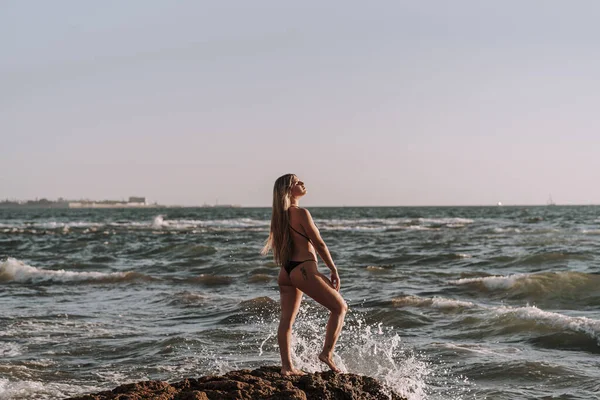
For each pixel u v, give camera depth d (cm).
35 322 1208
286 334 614
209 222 6738
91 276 1914
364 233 4372
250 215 10969
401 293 1483
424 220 7119
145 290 1675
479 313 1149
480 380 779
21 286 1803
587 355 880
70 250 3162
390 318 1170
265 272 2011
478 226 5369
